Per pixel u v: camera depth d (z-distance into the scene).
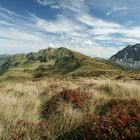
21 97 9.87
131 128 4.10
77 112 6.16
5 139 4.36
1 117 5.57
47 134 4.61
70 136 4.51
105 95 10.72
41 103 8.64
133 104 6.20
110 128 4.18
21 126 4.98
